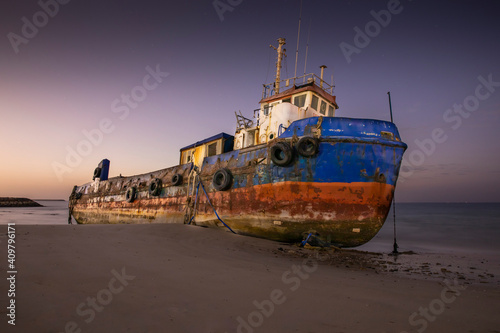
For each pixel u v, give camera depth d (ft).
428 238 64.59
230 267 18.81
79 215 82.07
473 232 79.15
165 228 34.19
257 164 36.68
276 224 34.76
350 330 9.98
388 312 11.99
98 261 17.49
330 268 22.21
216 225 41.78
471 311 12.49
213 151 49.06
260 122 44.96
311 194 32.55
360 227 32.09
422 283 18.56
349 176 31.48
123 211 62.95
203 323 9.97
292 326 10.12
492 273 25.17
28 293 11.55
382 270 24.17
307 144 32.19
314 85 42.57
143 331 9.09
